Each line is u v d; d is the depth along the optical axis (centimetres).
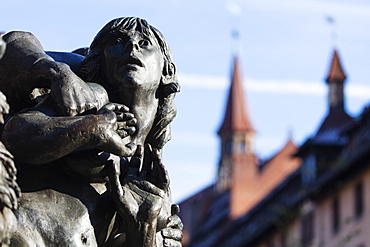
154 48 307
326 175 3341
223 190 6544
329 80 4725
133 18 309
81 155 291
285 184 4184
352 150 3306
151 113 310
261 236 4003
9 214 250
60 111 287
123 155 286
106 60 304
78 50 340
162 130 318
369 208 3081
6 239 250
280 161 6581
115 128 285
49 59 295
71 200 289
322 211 3388
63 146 277
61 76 289
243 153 6850
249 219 4550
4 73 294
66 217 286
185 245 6194
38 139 276
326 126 4091
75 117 281
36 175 288
